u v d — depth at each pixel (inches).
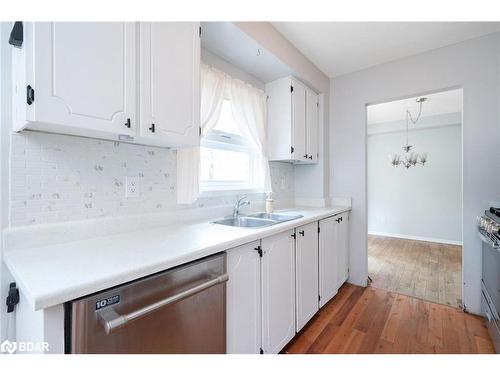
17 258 34.1
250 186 92.7
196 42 51.3
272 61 78.0
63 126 33.8
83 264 31.6
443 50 85.0
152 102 42.8
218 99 70.7
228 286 44.8
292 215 78.7
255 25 66.7
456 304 86.0
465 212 79.8
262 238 53.2
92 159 46.4
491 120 76.3
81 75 34.0
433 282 106.5
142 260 33.1
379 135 205.9
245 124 81.4
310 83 96.1
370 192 211.8
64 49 32.5
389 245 172.6
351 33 77.2
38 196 40.1
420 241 184.2
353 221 105.3
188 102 49.3
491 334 64.1
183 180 62.5
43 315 24.6
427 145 185.5
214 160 80.7
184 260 36.0
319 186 108.0
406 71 92.3
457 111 165.6
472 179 78.7
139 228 53.4
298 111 92.0
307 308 71.1
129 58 39.6
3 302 36.3
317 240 78.0
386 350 61.6
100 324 27.6
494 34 76.4
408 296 92.9
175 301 33.5
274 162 101.0
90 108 35.0
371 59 94.0
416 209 190.7
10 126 37.4
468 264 79.3
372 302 88.0
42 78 30.7
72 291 25.1
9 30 37.3
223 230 53.5
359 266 103.3
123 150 51.3
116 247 39.6
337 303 87.3
